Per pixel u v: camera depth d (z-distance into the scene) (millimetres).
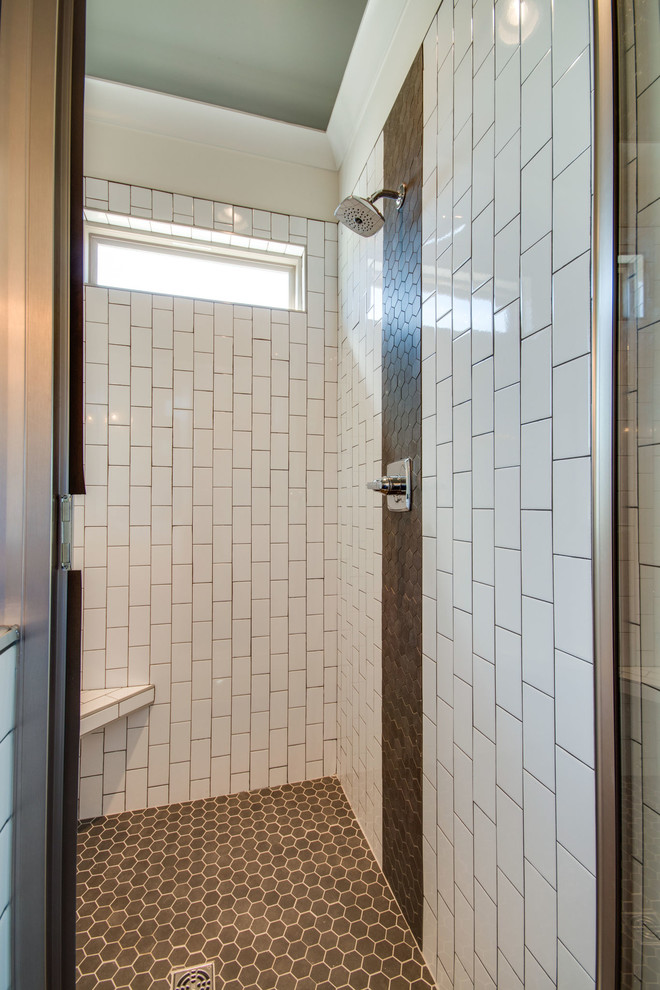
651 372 558
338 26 1463
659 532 553
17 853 523
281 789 1893
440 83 1067
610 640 567
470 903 928
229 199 1875
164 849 1551
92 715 1556
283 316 1944
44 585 536
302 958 1163
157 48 1552
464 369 963
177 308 1817
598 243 569
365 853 1533
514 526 798
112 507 1743
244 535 1889
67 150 581
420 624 1176
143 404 1778
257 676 1899
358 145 1712
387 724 1414
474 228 925
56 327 562
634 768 564
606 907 559
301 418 1967
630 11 548
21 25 544
